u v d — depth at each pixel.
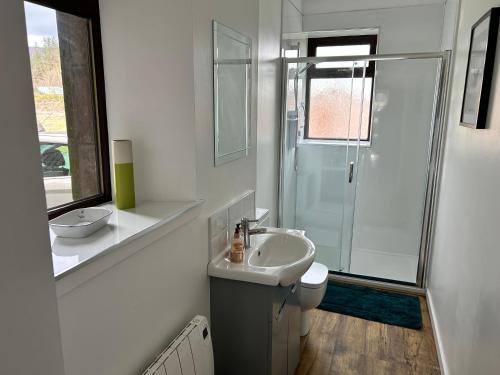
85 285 1.00
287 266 1.70
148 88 1.48
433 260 2.87
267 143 2.93
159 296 1.36
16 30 0.57
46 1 1.24
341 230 3.50
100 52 1.49
